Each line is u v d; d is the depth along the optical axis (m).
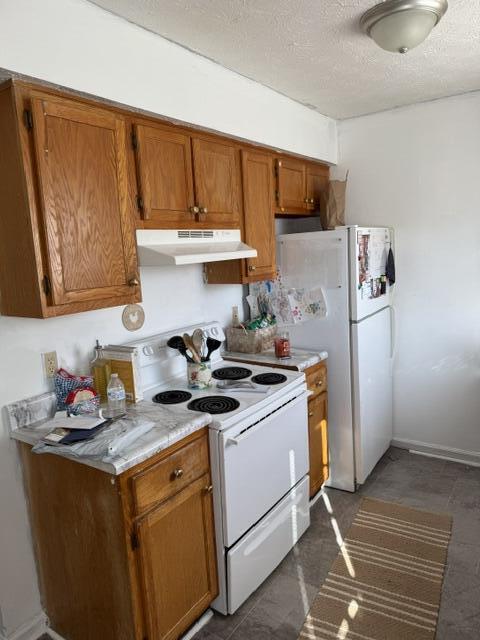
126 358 1.99
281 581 2.11
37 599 1.90
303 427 2.38
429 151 2.96
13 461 1.79
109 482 1.50
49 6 1.45
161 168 1.93
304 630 1.84
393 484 2.88
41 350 1.87
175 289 2.52
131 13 1.65
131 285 1.81
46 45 1.45
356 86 2.54
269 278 2.71
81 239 1.61
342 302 2.70
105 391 2.04
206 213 2.17
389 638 1.78
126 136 1.79
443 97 2.85
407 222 3.11
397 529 2.43
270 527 2.12
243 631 1.85
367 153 3.18
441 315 3.08
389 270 3.09
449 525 2.44
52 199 1.51
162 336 2.35
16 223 1.53
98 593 1.66
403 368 3.27
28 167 1.46
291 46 1.98
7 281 1.62
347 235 2.63
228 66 2.18
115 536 1.53
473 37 1.97
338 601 1.97
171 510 1.67
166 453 1.65
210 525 1.87
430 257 3.06
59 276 1.55
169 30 1.79
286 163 2.82
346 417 2.78
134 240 1.83
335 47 2.01
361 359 2.72
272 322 2.92
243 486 1.94
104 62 1.63
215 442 1.83
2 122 1.48
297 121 2.80
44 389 1.88
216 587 1.92
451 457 3.18
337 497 2.78
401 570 2.13
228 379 2.35
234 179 2.37
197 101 2.03
